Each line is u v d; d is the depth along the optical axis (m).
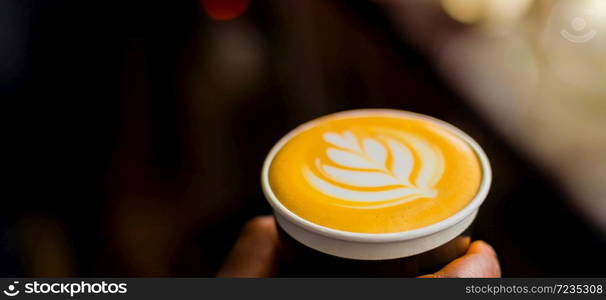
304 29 1.92
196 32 1.92
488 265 0.64
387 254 0.55
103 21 1.59
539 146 1.10
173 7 1.91
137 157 1.56
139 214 1.45
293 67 1.83
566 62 1.22
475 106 1.25
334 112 1.62
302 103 1.70
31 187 1.39
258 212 1.48
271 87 1.77
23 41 1.35
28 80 1.37
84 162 1.47
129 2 1.76
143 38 1.80
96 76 1.55
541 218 1.07
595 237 0.98
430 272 0.59
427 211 0.58
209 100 1.73
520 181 1.12
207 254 1.37
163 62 1.79
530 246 1.05
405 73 1.56
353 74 1.71
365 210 0.58
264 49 1.91
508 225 1.10
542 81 1.23
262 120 1.70
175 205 1.49
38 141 1.41
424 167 0.65
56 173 1.42
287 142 0.72
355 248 0.55
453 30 1.51
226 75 1.82
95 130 1.52
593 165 1.04
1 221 1.30
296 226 0.58
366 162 0.66
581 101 1.16
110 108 1.59
